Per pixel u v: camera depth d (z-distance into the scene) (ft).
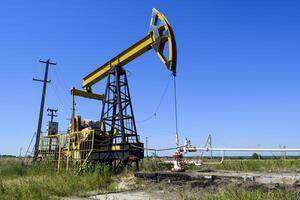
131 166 62.54
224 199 27.53
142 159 64.08
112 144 66.39
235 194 28.14
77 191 41.68
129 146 63.10
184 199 30.71
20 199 34.81
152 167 60.29
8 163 75.92
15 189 38.17
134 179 47.88
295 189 30.07
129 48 70.69
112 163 64.28
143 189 42.34
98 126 74.95
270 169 52.80
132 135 68.64
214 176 38.99
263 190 31.24
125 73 72.38
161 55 64.95
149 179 46.16
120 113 68.13
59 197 37.37
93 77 77.66
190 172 46.37
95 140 68.13
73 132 69.92
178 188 39.96
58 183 44.11
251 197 26.91
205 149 49.42
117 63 71.97
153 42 66.44
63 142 71.97
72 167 64.95
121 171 59.72
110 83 72.18
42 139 77.36
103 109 71.15
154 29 66.23
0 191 37.63
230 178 37.52
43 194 37.42
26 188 38.14
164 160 62.69
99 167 56.18
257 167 54.75
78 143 67.26
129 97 70.85
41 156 76.13
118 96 69.56
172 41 63.57
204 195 31.37
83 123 73.72
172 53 63.00
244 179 36.37
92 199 36.06
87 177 49.14
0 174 65.26
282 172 47.06
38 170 66.23
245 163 56.49
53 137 74.95
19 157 97.71
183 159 50.60
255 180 35.32
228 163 57.06
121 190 42.27
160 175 44.80
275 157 59.82
